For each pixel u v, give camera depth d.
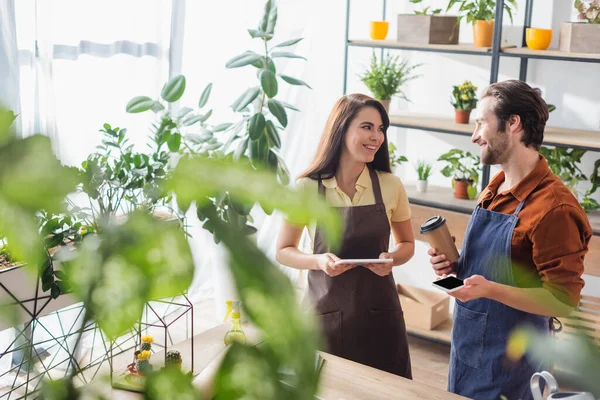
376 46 3.88
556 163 3.60
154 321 4.13
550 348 0.35
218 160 0.32
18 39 3.24
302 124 4.66
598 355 0.35
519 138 2.16
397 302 2.57
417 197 3.89
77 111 3.64
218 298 4.15
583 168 3.75
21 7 3.23
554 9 3.72
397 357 2.55
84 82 3.66
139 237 0.35
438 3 4.06
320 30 4.52
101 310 0.35
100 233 0.36
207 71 4.34
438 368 3.74
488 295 2.09
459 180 3.86
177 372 0.40
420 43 3.78
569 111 3.80
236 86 4.51
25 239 0.33
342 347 2.53
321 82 4.60
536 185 2.14
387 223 2.57
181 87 3.56
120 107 3.86
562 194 2.10
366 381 1.75
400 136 4.33
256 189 0.31
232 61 3.73
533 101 2.14
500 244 2.17
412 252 2.66
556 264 2.06
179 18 4.08
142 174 2.02
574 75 3.74
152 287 0.34
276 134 3.82
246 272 0.30
